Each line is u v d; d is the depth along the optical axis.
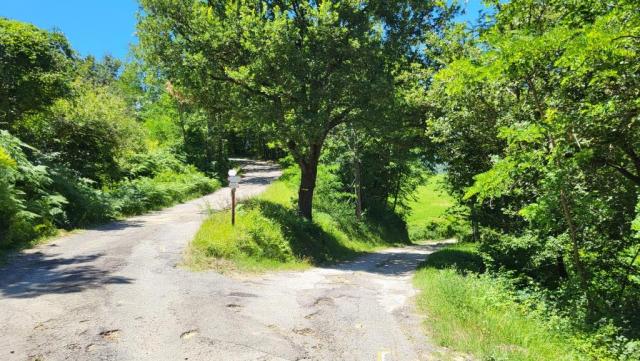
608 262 11.59
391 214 39.56
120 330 5.87
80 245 12.05
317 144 20.73
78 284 8.06
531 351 6.00
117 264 9.98
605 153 10.06
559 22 9.49
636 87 8.85
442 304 8.02
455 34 14.30
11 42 19.20
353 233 27.48
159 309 6.87
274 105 18.11
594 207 9.63
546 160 9.70
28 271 8.97
